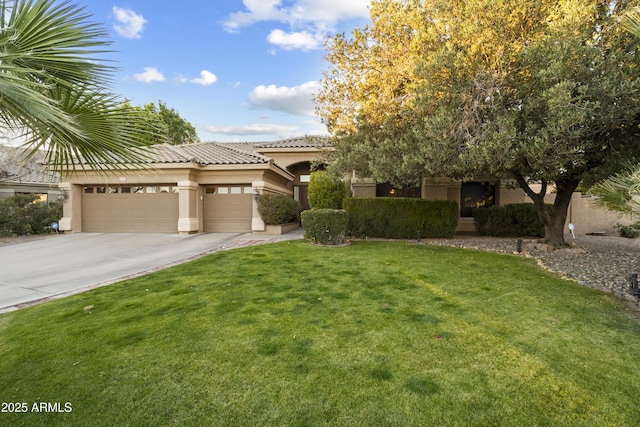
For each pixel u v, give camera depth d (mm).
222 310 4969
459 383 3029
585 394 2865
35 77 3240
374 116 10367
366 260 8539
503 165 7625
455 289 6004
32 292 6492
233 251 10188
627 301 5426
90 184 16078
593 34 6676
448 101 7629
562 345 3785
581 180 9852
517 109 7066
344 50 11852
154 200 15914
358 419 2580
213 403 2787
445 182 16016
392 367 3311
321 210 11406
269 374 3199
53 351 3736
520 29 7266
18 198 15422
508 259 8938
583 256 9445
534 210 14305
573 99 5988
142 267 8648
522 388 2955
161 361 3471
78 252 10938
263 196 15242
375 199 13312
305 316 4691
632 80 6074
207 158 16484
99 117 3889
